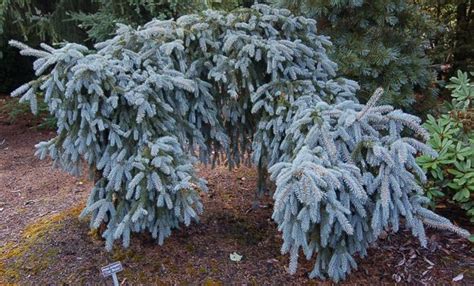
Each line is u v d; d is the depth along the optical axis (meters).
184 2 4.18
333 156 1.84
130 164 2.03
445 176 2.56
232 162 2.69
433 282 2.14
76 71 1.86
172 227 2.42
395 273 2.20
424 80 3.50
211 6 4.55
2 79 6.17
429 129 2.64
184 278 2.17
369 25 3.39
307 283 2.12
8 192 3.31
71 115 1.99
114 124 2.03
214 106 2.40
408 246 2.41
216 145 2.57
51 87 1.96
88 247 2.38
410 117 1.95
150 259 2.29
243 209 2.83
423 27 3.54
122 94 1.98
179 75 2.15
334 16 3.37
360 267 2.24
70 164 2.20
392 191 1.86
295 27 2.45
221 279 2.17
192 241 2.45
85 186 3.36
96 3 4.68
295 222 1.78
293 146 2.08
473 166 2.41
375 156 1.84
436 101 3.66
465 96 2.88
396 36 3.47
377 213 1.82
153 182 1.96
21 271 2.23
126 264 2.26
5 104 5.34
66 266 2.25
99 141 2.10
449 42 4.85
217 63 2.27
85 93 1.97
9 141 4.49
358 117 1.92
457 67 4.80
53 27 4.56
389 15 3.29
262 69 2.42
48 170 3.71
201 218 2.69
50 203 3.07
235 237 2.51
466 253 2.35
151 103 2.06
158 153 2.01
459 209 2.71
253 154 2.44
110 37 4.29
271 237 2.52
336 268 2.04
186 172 2.08
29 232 2.61
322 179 1.69
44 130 4.80
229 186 3.15
